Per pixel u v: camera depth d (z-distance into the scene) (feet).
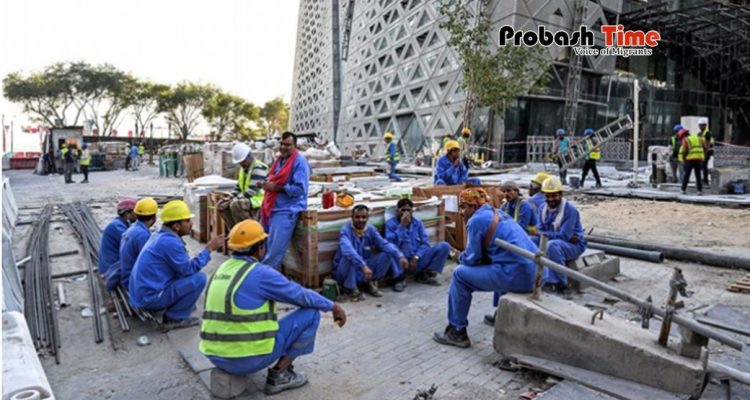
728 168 43.73
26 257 25.32
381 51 131.54
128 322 16.62
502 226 14.02
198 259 16.15
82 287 20.52
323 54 190.29
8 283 16.03
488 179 61.26
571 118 92.22
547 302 13.14
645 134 106.42
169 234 15.72
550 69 89.86
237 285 11.03
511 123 87.56
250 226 11.52
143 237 17.63
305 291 11.65
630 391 10.54
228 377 11.46
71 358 13.99
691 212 35.86
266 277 11.18
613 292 11.62
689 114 114.42
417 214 22.76
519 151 88.69
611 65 97.76
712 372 10.64
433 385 11.91
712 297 18.75
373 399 11.51
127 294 18.30
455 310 14.53
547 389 11.76
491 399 11.46
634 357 11.02
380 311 17.81
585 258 20.31
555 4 89.71
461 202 14.85
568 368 11.84
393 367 13.23
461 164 28.50
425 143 107.86
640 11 97.25
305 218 19.31
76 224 34.71
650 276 21.97
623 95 103.24
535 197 22.53
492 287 13.91
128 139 159.02
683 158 43.21
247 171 22.03
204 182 30.81
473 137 91.20
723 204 37.37
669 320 10.87
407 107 116.57
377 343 14.85
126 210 20.49
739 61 115.03
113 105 174.19
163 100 182.70
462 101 94.99
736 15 98.73
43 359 13.91
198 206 28.89
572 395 10.75
